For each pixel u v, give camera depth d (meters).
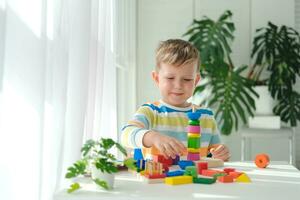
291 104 3.29
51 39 0.89
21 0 0.74
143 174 0.73
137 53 3.53
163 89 1.17
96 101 1.43
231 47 3.52
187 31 3.49
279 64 3.27
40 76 0.77
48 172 0.89
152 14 3.54
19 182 0.74
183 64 1.11
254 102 3.12
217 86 3.13
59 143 0.91
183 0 3.54
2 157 0.70
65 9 0.95
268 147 3.46
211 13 3.54
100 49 1.46
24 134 0.75
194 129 0.90
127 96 3.16
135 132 0.96
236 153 3.46
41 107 0.77
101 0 1.49
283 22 3.50
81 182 0.70
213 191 0.62
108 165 0.65
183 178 0.70
